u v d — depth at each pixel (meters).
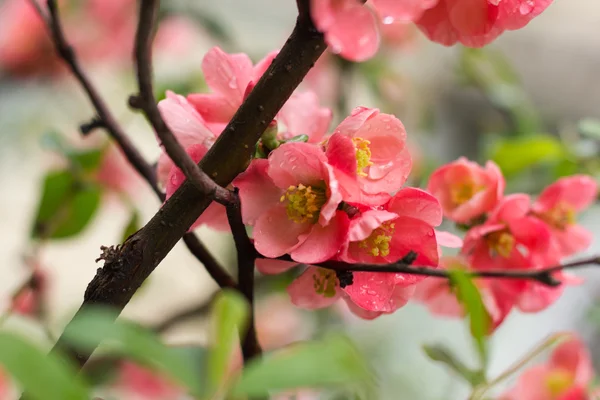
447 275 0.64
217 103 0.67
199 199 0.64
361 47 0.61
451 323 1.27
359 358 0.58
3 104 1.21
